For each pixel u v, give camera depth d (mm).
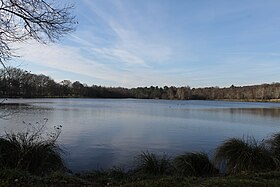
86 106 61125
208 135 20141
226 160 9469
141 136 19328
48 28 7441
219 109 57750
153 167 9023
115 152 13938
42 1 7184
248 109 58062
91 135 19375
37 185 6371
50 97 117000
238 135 20219
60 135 18875
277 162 8969
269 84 128750
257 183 6508
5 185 6203
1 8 7047
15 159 8297
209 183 6582
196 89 151875
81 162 11875
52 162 8984
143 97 161000
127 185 6504
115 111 46562
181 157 9594
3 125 22453
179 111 49656
